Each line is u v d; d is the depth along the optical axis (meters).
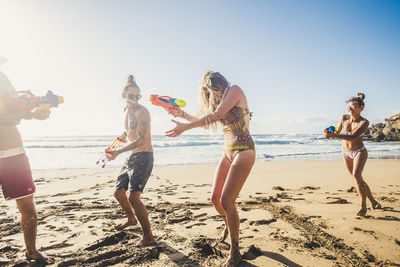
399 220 3.66
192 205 4.66
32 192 2.42
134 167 3.06
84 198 5.30
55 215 4.10
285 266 2.40
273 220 3.70
